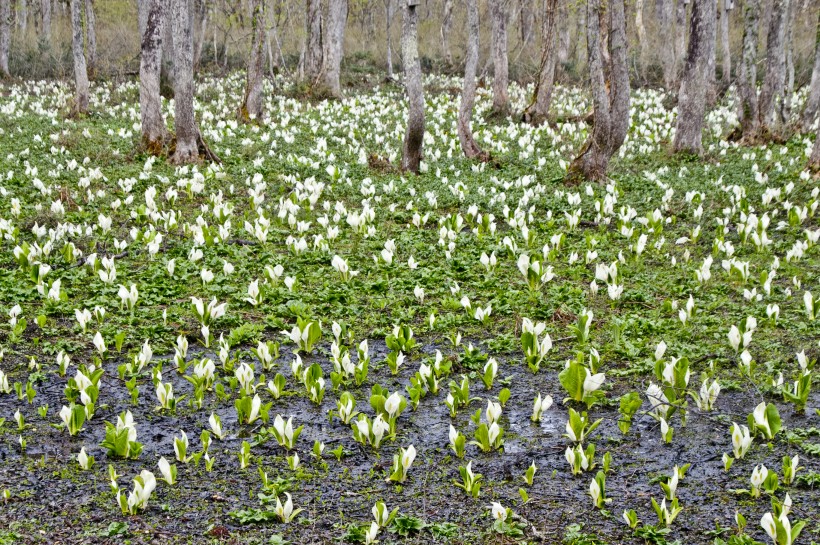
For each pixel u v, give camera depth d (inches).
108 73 1528.1
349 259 491.5
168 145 783.1
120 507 215.5
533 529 209.0
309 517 215.8
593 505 223.3
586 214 619.2
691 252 520.1
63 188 603.2
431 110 1144.2
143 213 545.6
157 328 362.0
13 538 199.6
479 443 255.4
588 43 685.9
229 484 232.8
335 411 287.7
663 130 975.6
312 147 868.0
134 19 1873.8
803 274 455.8
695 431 271.0
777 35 917.8
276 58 1707.7
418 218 556.7
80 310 388.2
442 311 402.3
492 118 1100.5
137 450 247.0
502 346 351.3
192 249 459.5
